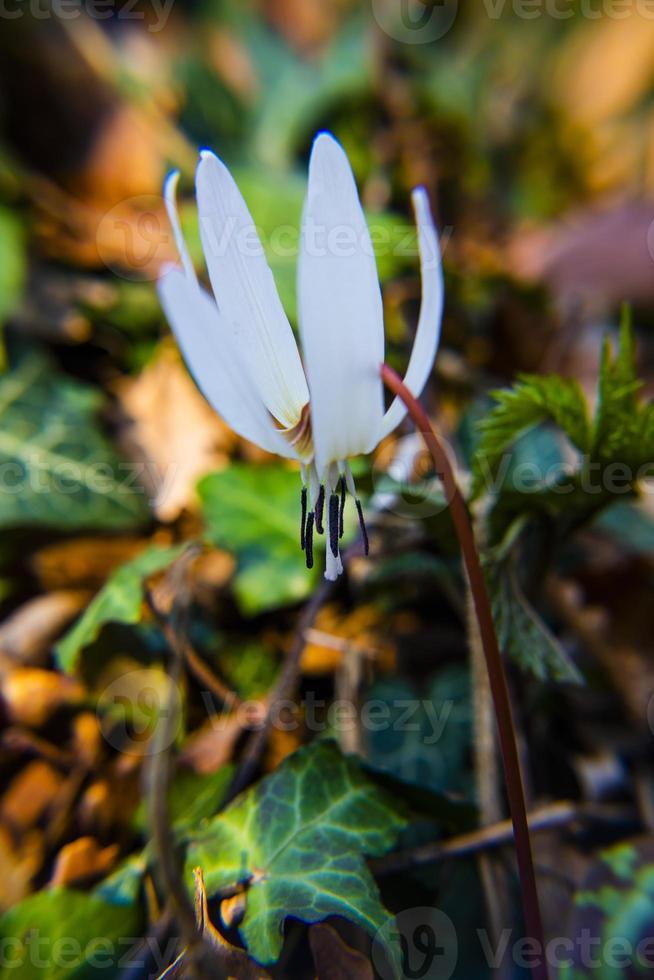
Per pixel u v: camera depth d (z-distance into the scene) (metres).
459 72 0.47
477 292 0.33
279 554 0.22
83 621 0.19
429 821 0.18
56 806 0.20
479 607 0.15
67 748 0.20
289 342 0.15
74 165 0.33
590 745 0.22
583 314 0.37
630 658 0.24
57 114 0.33
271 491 0.22
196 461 0.26
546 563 0.19
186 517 0.25
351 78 0.40
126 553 0.24
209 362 0.14
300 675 0.22
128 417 0.27
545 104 0.53
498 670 0.15
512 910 0.19
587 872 0.18
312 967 0.17
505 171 0.49
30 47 0.32
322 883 0.16
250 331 0.15
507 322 0.34
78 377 0.28
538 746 0.22
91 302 0.29
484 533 0.19
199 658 0.21
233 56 0.42
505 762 0.15
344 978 0.16
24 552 0.23
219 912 0.16
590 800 0.21
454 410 0.28
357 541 0.20
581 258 0.40
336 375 0.14
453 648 0.23
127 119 0.34
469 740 0.21
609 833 0.20
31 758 0.20
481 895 0.19
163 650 0.21
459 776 0.20
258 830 0.17
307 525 0.15
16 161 0.32
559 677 0.17
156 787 0.15
